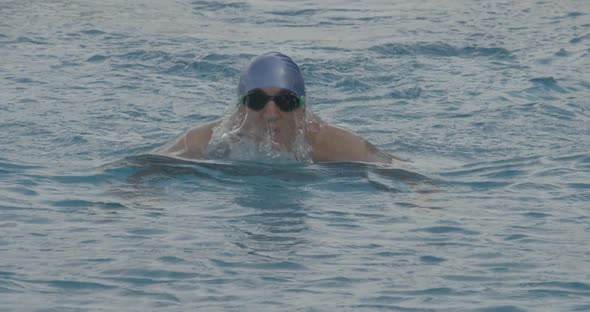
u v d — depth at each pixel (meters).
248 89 22.38
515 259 15.88
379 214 18.67
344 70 37.97
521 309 13.59
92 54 40.66
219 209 18.81
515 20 51.56
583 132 27.55
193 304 13.66
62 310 13.31
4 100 31.14
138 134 26.78
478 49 43.03
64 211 18.41
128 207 18.81
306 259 15.75
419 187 20.89
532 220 18.34
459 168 22.98
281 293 14.16
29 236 16.70
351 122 29.19
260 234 17.16
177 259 15.58
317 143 22.89
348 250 16.30
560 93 33.91
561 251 16.30
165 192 19.95
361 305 13.71
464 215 18.66
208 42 44.53
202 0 59.38
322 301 13.86
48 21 49.66
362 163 22.59
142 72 37.25
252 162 22.39
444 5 57.78
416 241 16.91
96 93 32.88
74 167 22.23
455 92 33.91
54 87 33.75
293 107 22.34
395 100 32.62
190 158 22.59
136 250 15.99
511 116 29.77
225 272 15.02
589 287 14.47
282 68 22.47
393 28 49.53
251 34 47.72
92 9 54.41
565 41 44.94
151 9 55.31
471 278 14.90
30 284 14.29
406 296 14.11
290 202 19.39
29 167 22.08
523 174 22.22
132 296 13.92
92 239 16.59
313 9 56.97
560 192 20.53
